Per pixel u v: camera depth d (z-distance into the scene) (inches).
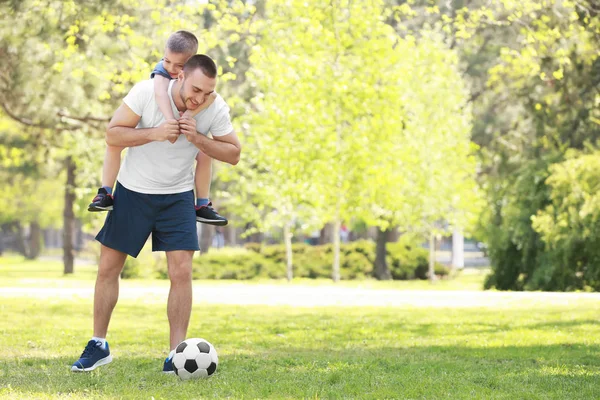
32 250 2947.8
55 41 796.0
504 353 362.6
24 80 832.3
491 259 1234.0
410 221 1483.8
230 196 1642.5
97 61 820.0
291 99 1181.1
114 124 286.4
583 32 915.4
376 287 1341.0
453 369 305.1
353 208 1393.9
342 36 1105.4
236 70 1496.1
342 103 1167.0
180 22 831.7
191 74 277.6
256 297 818.8
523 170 1213.7
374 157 1268.5
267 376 280.2
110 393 241.4
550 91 1211.9
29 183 2532.0
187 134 280.4
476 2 1344.7
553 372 297.4
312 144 1243.2
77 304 672.4
